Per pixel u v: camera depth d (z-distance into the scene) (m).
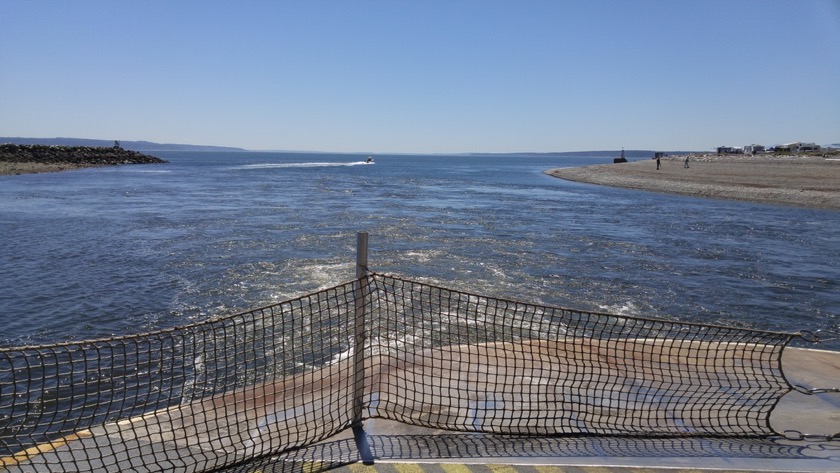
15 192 39.69
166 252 18.47
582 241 21.64
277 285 14.17
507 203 37.00
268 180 60.72
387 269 16.22
